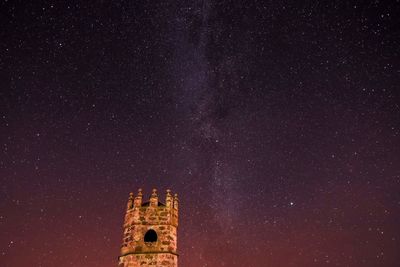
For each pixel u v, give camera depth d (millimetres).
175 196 24594
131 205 23578
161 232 22172
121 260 21469
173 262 21406
